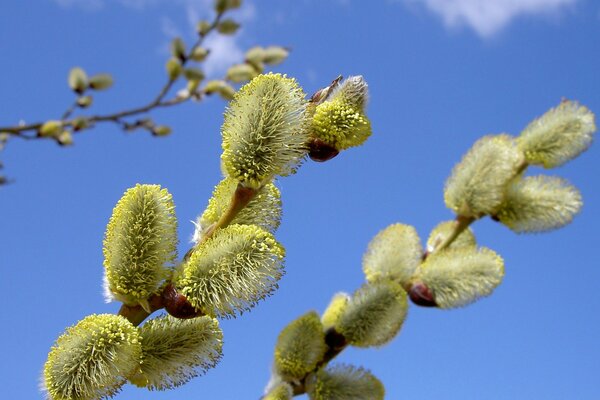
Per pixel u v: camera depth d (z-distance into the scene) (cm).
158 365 40
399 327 46
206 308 39
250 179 40
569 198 46
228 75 29
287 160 40
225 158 40
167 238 39
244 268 39
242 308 39
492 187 46
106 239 39
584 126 47
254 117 40
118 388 39
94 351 39
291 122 40
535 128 47
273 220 41
